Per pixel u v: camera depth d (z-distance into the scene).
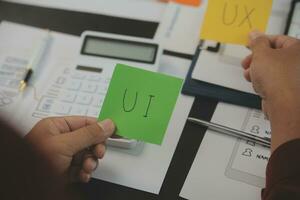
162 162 0.55
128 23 0.74
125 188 0.53
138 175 0.54
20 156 0.22
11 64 0.70
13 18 0.77
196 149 0.56
